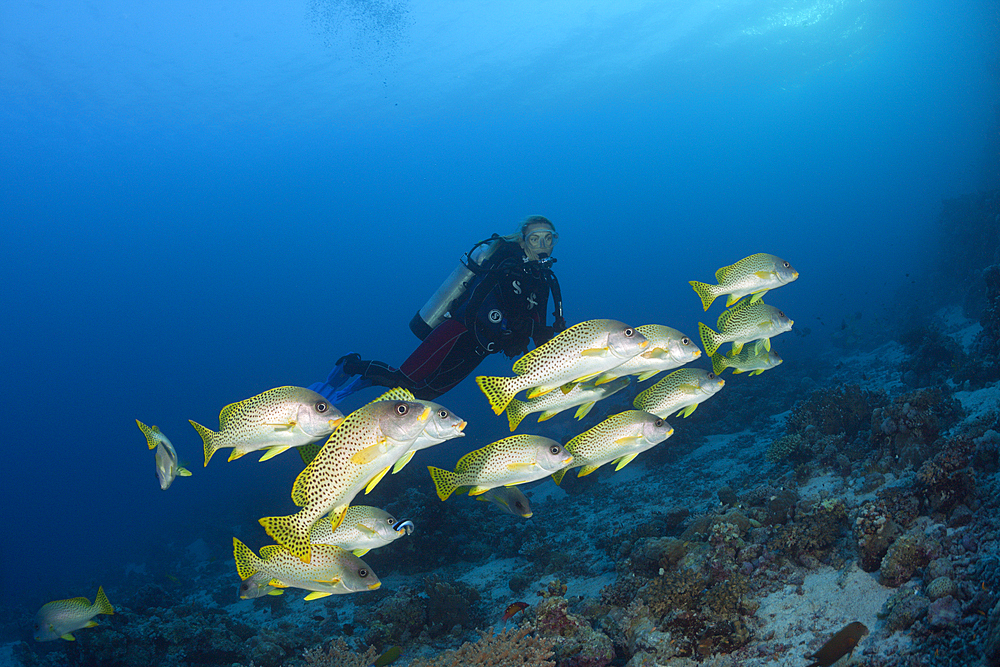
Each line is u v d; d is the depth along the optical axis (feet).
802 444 26.32
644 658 15.26
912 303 81.10
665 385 12.85
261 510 68.80
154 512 113.60
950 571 13.12
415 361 19.40
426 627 22.76
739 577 16.37
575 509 36.32
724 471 33.60
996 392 24.11
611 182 358.23
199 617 27.37
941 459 15.88
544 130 244.63
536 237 17.72
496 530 36.06
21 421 350.02
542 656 15.37
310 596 11.90
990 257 68.85
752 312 13.17
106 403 367.66
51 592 57.26
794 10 141.79
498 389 10.39
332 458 8.14
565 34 144.77
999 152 119.65
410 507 33.22
